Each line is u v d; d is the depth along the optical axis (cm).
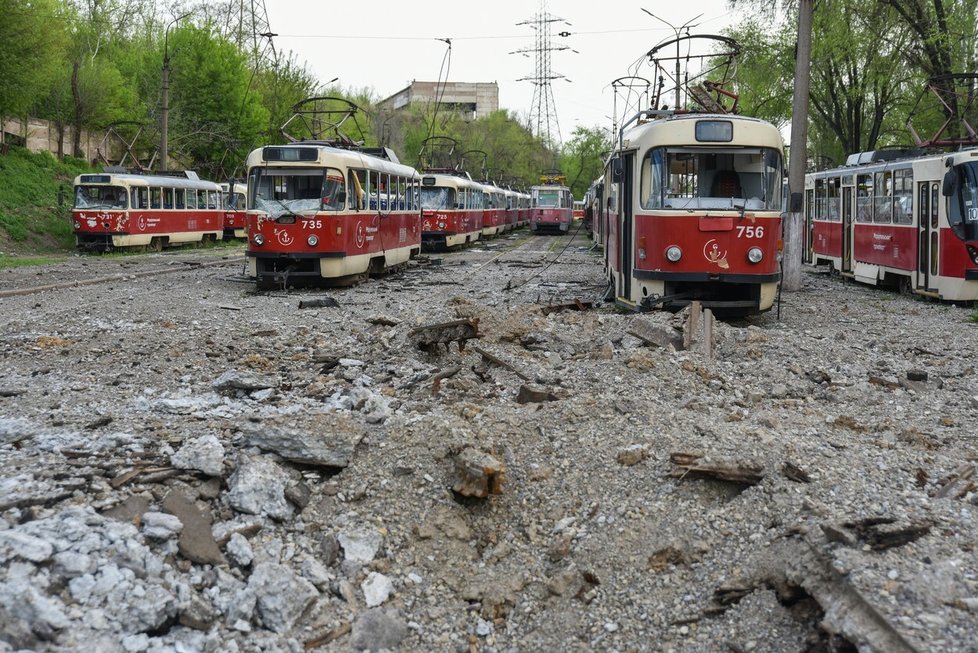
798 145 2019
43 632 393
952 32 2791
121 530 477
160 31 5888
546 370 921
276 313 1456
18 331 1207
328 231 1945
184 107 5112
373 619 467
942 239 1816
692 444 627
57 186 4131
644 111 1600
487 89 12519
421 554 535
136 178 3456
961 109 2875
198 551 488
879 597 412
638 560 510
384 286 2067
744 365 970
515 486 602
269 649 435
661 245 1369
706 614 464
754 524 525
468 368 948
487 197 4691
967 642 382
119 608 425
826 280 2495
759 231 1353
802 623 441
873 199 2208
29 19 3775
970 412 811
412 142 7600
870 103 3800
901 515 507
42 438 634
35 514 489
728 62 1908
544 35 8006
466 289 1980
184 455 569
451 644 469
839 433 704
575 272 2497
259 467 564
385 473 595
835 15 3016
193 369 962
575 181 8294
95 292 1777
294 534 531
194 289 1902
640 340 1064
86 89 4712
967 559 454
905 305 1798
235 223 4656
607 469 608
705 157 1373
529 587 509
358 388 825
